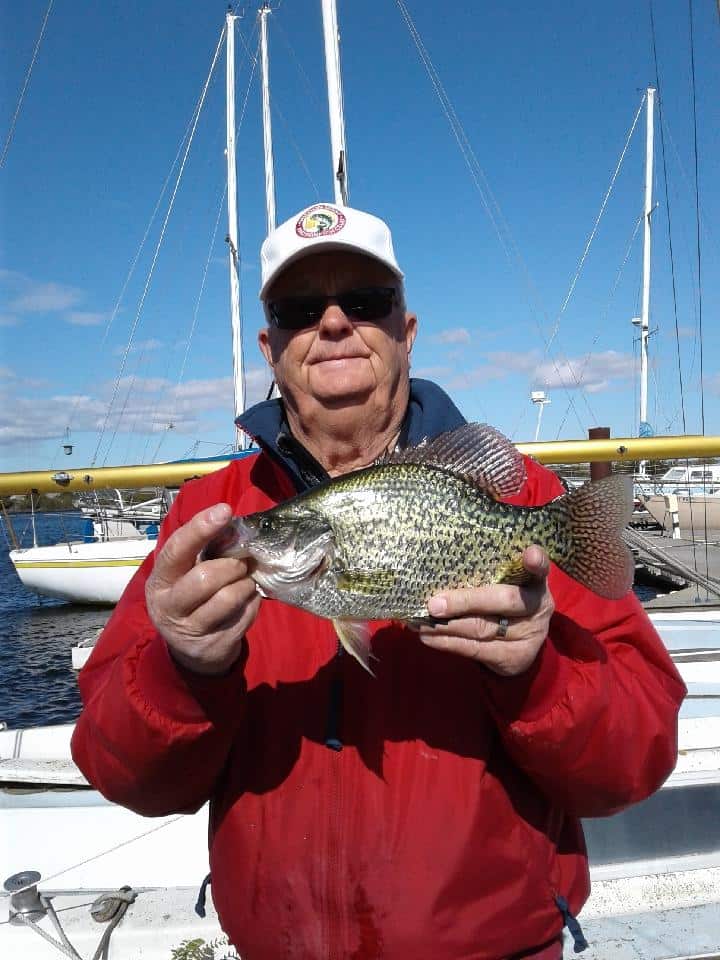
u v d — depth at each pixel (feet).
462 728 2.08
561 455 5.40
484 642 1.82
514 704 1.89
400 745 2.06
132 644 2.17
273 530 2.07
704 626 5.66
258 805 2.08
